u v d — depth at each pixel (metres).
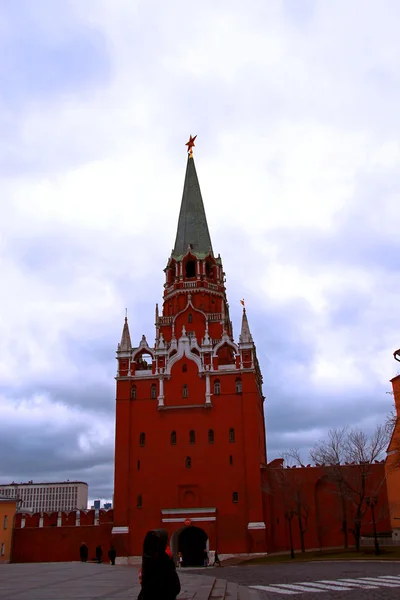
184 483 73.62
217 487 72.94
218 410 76.88
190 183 102.19
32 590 19.45
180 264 92.94
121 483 74.38
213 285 92.62
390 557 45.97
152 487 74.06
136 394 79.44
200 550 75.06
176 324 88.44
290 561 53.16
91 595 17.64
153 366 80.62
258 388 85.75
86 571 31.86
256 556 67.19
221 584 26.06
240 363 78.88
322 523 76.06
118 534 71.56
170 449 75.69
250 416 75.69
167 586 10.59
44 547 74.81
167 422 77.19
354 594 20.77
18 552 74.81
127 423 77.56
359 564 40.97
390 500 71.56
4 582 23.23
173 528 71.25
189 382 78.88
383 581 25.67
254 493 71.56
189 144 108.12
